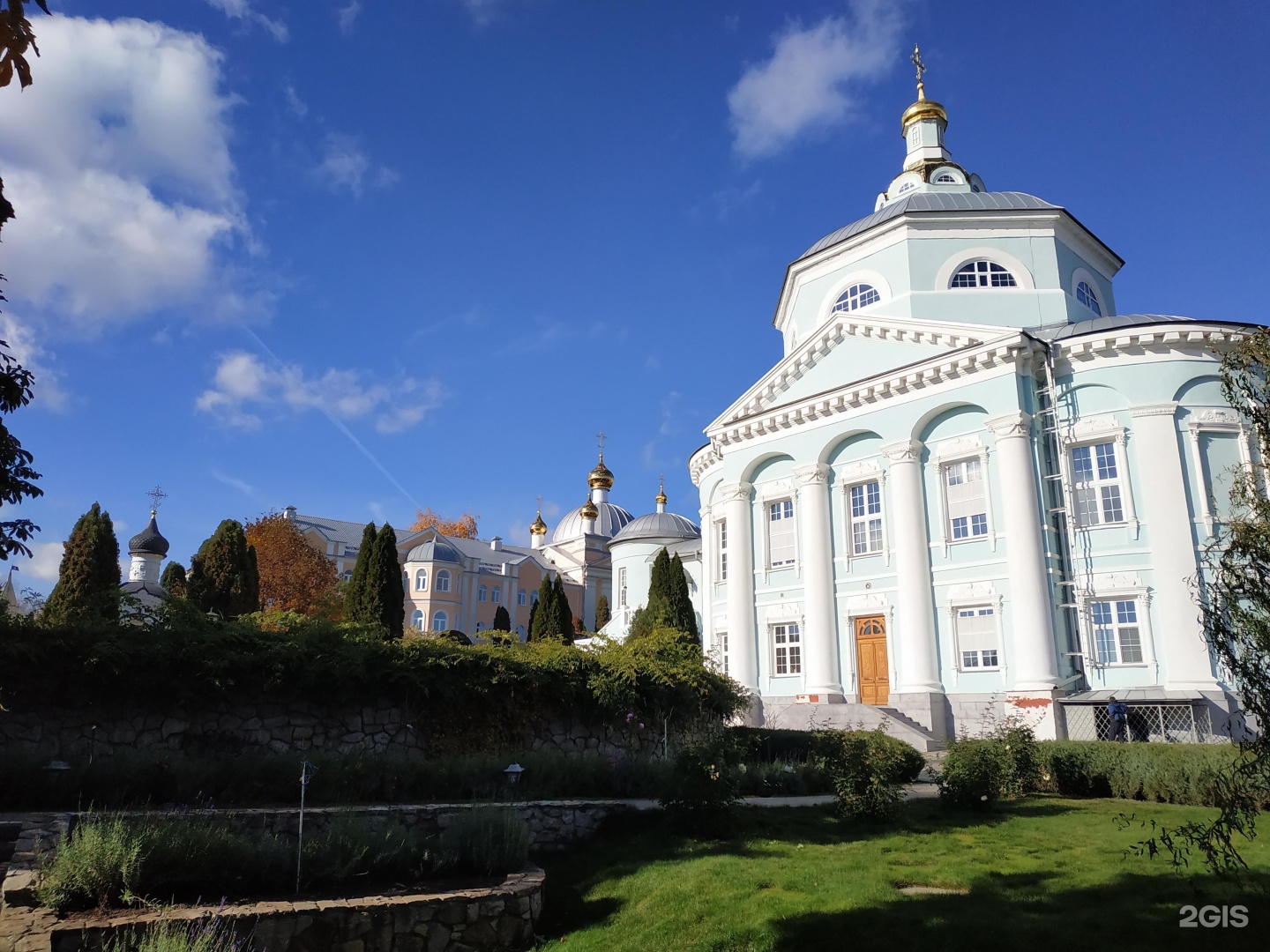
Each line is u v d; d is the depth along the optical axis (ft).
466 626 260.42
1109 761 55.98
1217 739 70.13
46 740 42.01
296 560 180.96
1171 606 75.61
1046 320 97.91
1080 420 83.15
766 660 102.17
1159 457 78.64
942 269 101.55
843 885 32.55
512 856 34.09
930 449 91.45
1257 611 21.01
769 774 57.57
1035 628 79.15
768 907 30.58
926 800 53.83
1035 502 82.38
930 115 128.57
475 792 43.70
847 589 95.76
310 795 40.27
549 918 33.19
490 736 54.75
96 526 97.96
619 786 50.01
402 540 267.80
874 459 95.81
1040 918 27.68
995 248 101.65
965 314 99.45
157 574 146.20
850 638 94.58
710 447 118.83
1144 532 78.48
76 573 95.61
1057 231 101.86
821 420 99.96
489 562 273.75
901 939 26.81
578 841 43.04
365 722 50.88
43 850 28.35
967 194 108.99
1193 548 76.23
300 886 30.22
